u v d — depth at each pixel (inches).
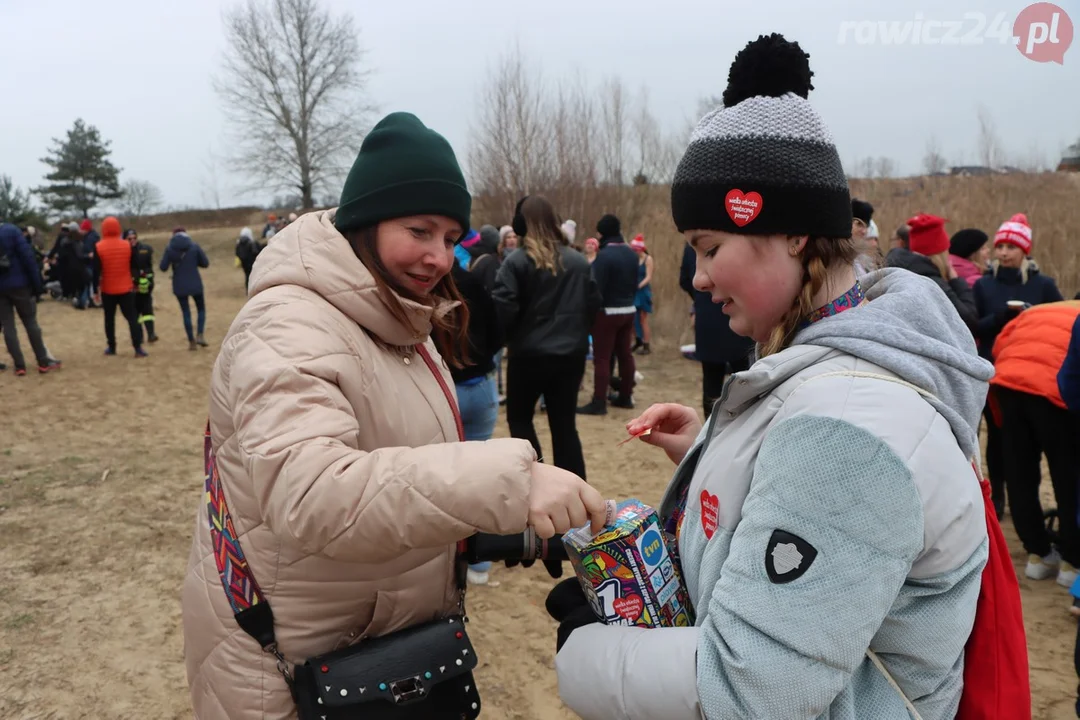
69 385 340.2
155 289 855.1
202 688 58.2
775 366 43.8
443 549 60.1
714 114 46.3
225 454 55.5
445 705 58.1
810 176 43.3
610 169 764.6
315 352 50.8
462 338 70.4
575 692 46.3
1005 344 155.2
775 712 38.2
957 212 585.9
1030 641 134.9
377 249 56.7
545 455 243.1
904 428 39.8
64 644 132.3
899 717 40.9
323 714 52.8
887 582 38.1
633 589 47.4
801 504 38.9
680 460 65.4
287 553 53.9
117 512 190.5
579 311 170.4
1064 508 145.9
